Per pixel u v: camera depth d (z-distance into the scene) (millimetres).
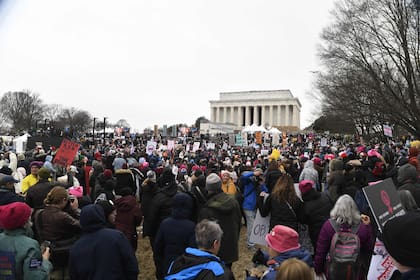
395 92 27672
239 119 114750
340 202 4496
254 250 9156
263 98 112625
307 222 5723
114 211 5297
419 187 5863
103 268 3938
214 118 119062
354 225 4418
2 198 5781
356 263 4316
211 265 3264
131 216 6570
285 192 5887
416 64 26594
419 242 2025
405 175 6094
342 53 28641
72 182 9836
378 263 4008
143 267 8086
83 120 96812
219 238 3773
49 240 4844
